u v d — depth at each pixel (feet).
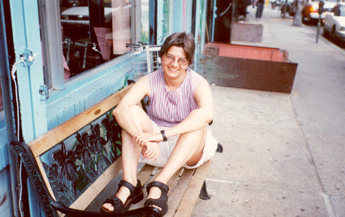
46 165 5.99
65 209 5.81
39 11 7.68
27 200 6.18
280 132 15.10
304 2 62.80
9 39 5.25
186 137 7.45
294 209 9.80
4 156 5.88
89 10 11.88
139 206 7.22
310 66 27.99
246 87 20.83
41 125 6.14
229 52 23.61
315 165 12.37
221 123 15.78
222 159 12.51
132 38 13.14
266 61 19.95
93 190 7.15
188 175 8.32
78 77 9.55
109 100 8.00
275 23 60.18
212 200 10.05
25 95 5.68
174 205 7.16
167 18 16.52
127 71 11.49
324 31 48.65
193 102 8.13
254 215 9.48
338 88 22.16
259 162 12.41
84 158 7.07
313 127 15.84
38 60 5.83
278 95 20.15
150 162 8.51
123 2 12.67
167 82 8.04
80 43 11.62
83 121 6.94
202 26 24.77
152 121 8.29
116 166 8.29
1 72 5.56
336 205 10.06
